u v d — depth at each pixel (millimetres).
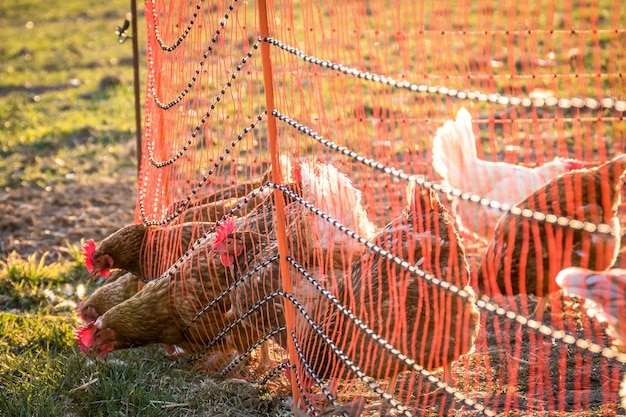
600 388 3881
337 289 3531
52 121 13047
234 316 4305
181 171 4812
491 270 3732
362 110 3186
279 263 3975
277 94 3660
